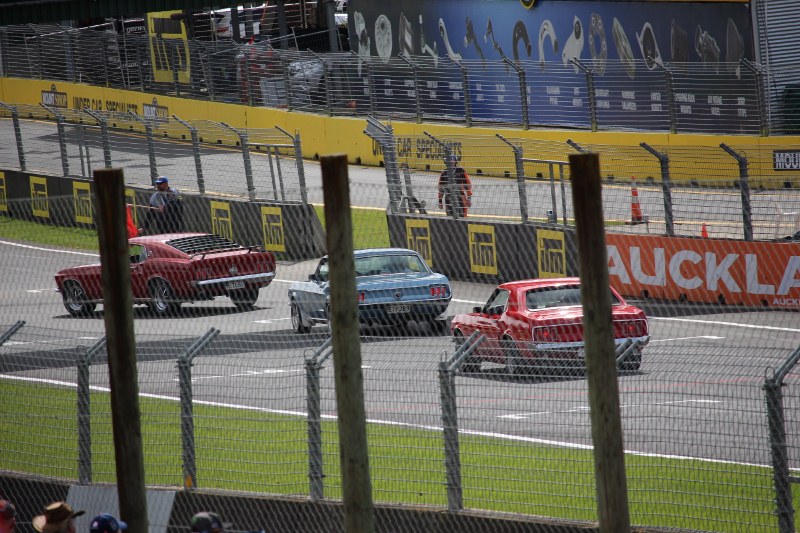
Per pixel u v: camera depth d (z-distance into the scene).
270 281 81.19
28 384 48.25
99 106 158.88
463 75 125.31
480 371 34.72
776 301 66.88
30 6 95.56
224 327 71.50
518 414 36.41
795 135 102.81
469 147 111.94
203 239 83.25
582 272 25.78
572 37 121.38
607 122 117.00
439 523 33.62
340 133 134.88
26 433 44.38
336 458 39.31
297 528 35.78
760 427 37.94
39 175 116.56
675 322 60.97
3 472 41.25
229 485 38.38
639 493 34.25
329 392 46.88
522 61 124.56
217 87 147.75
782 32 107.00
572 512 33.53
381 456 38.03
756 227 70.06
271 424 43.06
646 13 114.75
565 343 41.78
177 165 117.50
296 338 56.28
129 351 30.33
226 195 100.44
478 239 82.19
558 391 35.19
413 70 130.75
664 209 73.12
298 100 141.88
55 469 41.62
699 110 109.25
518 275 79.75
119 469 30.69
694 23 110.62
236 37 157.62
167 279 79.69
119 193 29.95
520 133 119.69
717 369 39.34
